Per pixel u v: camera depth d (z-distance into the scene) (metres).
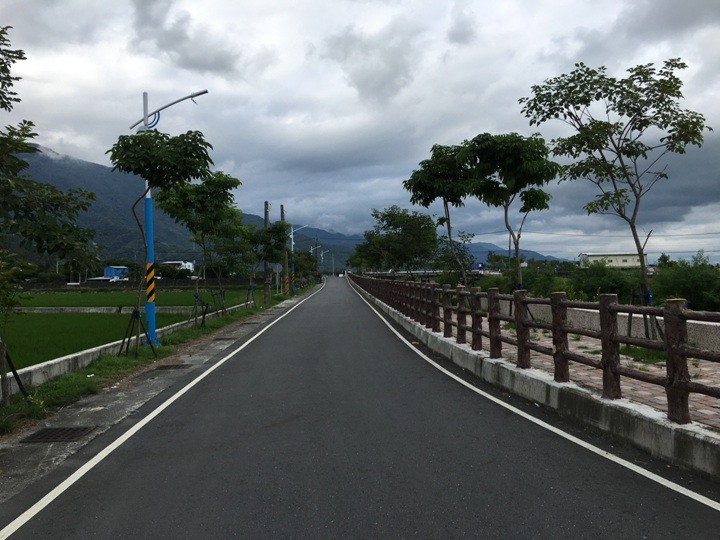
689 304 14.90
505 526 4.07
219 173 22.66
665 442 5.41
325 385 9.70
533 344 8.57
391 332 18.97
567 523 4.09
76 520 4.43
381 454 5.83
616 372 6.43
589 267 20.20
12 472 5.74
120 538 4.08
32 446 6.67
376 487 4.89
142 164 13.12
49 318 24.61
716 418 5.88
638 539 3.83
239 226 27.75
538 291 21.08
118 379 11.29
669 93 10.16
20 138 7.16
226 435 6.76
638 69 10.33
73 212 7.96
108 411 8.42
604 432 6.39
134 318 14.01
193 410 8.21
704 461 4.95
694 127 10.10
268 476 5.25
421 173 17.97
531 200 15.26
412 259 33.41
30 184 7.24
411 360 12.55
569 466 5.34
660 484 4.82
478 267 48.03
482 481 4.99
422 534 3.97
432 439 6.34
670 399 5.49
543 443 6.11
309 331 19.72
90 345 14.27
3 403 8.22
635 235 10.83
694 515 4.18
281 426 7.07
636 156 10.93
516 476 5.10
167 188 14.05
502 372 9.22
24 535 4.20
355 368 11.47
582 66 10.75
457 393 8.91
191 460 5.84
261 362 12.74
